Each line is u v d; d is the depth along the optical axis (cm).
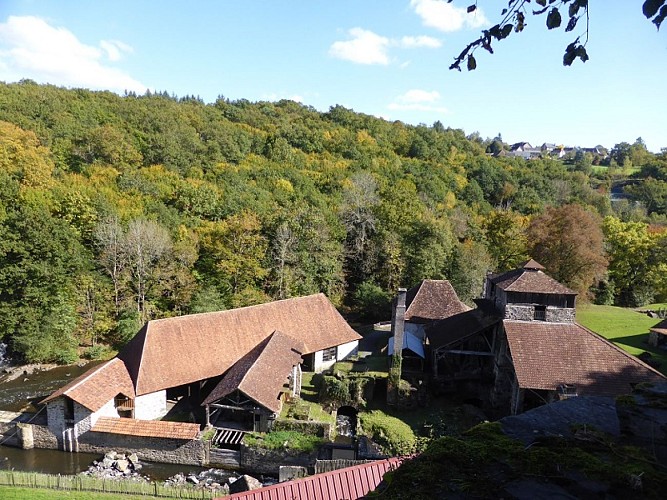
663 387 714
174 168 7975
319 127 11856
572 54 575
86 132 7981
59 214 5559
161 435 3016
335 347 4553
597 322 5553
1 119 7488
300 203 6712
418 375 3903
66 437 3125
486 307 4078
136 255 5259
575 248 5550
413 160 10569
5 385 4122
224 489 2698
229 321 4116
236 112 12056
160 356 3588
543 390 3192
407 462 559
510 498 471
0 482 2511
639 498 464
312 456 2895
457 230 7331
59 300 4731
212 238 5709
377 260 6488
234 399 3194
